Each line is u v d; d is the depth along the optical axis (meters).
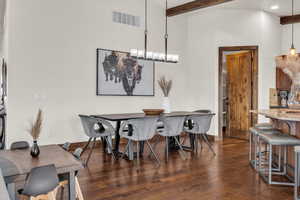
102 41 5.23
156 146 5.30
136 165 3.80
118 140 4.50
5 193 1.27
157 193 2.71
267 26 6.17
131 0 5.68
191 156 4.40
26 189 1.50
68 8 4.77
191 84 6.63
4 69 5.07
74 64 4.85
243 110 6.63
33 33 4.38
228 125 6.93
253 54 6.12
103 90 5.23
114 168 3.63
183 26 6.69
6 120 4.28
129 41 5.65
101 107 5.23
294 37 6.52
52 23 4.58
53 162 1.72
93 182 3.04
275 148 3.95
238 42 6.00
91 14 5.07
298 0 5.36
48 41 4.54
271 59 6.24
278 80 6.24
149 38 6.00
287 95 6.14
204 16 6.32
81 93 4.94
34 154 1.88
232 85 6.92
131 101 5.71
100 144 5.20
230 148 5.12
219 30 6.09
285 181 3.12
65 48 4.73
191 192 2.74
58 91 4.65
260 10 6.01
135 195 2.65
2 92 5.71
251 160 4.07
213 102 6.13
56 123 4.63
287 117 2.77
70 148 4.80
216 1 5.12
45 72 4.50
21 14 4.25
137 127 3.74
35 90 4.40
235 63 6.81
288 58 5.28
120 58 5.48
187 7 5.74
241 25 5.99
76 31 4.87
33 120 4.36
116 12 5.44
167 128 4.15
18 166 1.61
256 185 2.97
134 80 5.73
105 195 2.64
